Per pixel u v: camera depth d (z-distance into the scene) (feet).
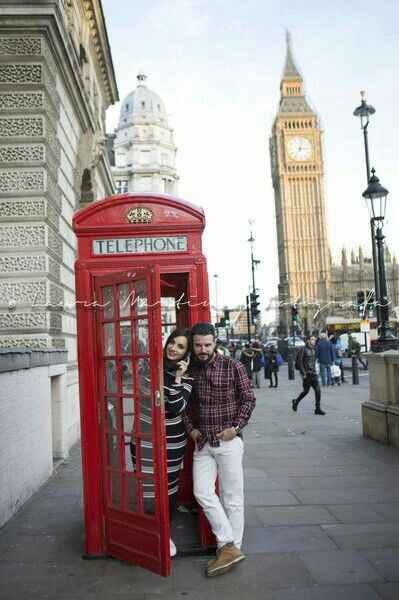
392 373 28.73
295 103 419.54
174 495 14.62
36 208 27.45
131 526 13.94
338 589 12.48
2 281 27.07
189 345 14.39
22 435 20.21
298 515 17.78
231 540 13.83
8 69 27.99
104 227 15.47
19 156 27.68
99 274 15.38
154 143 283.59
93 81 52.85
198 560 14.43
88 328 15.29
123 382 14.58
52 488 22.39
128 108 288.10
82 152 40.27
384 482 21.61
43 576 13.60
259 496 20.07
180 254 15.66
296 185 409.90
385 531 16.06
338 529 16.37
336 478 22.45
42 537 16.44
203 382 14.42
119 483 14.47
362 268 410.52
